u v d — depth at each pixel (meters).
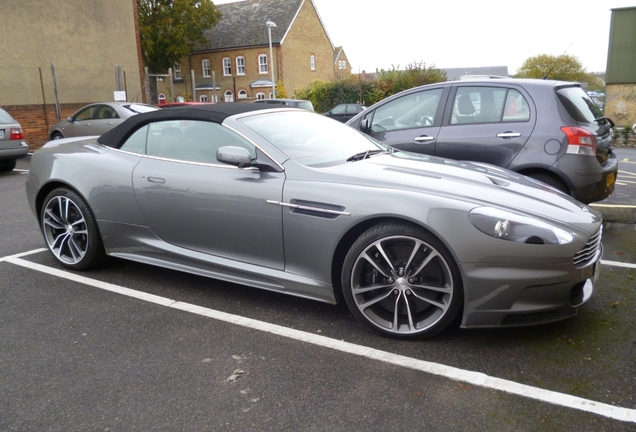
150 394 2.54
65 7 16.92
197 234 3.65
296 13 43.47
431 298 2.93
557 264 2.73
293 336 3.12
